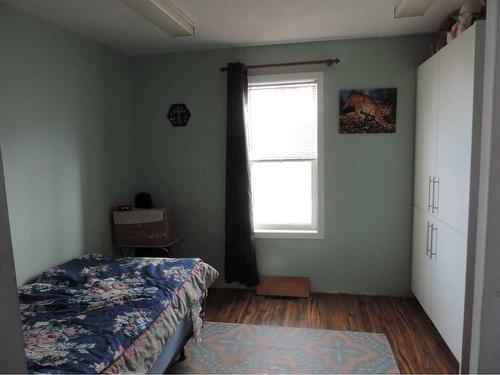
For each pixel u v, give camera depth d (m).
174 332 2.00
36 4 2.13
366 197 3.15
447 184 2.23
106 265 2.46
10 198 2.12
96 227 2.92
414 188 3.01
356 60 3.02
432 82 2.51
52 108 2.45
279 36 2.89
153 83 3.40
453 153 2.13
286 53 3.12
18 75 2.18
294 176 3.33
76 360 1.40
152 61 3.37
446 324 2.26
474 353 1.76
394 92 2.99
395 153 3.06
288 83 3.18
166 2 2.17
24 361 0.66
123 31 2.68
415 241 2.98
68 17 2.36
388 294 3.21
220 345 2.47
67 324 1.69
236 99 3.11
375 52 2.99
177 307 2.04
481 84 1.83
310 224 3.35
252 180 3.40
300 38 2.96
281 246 3.35
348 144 3.12
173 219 3.40
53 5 2.15
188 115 3.37
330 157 3.16
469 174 1.91
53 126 2.46
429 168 2.59
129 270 2.37
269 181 3.37
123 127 3.30
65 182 2.57
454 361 2.23
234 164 3.17
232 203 3.22
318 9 2.33
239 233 3.23
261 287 3.30
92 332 1.61
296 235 3.30
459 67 2.02
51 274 2.29
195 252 3.52
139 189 3.54
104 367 1.40
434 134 2.47
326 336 2.55
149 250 3.29
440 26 2.56
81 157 2.74
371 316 2.83
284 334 2.59
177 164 3.46
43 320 1.73
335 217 3.22
